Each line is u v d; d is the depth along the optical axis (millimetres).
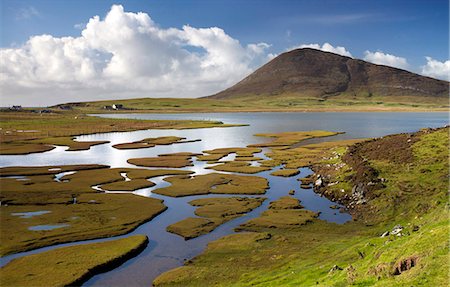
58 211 62500
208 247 47250
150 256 45375
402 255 28922
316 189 74562
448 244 26938
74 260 43156
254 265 41094
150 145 149750
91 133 199375
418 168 66875
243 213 61188
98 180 85750
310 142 150375
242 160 112062
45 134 185625
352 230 51469
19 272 40438
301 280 33750
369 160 80438
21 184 81625
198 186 79000
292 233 51281
